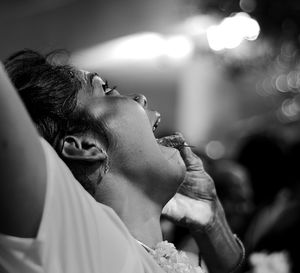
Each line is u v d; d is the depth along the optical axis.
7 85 1.48
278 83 6.33
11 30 6.72
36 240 1.54
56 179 1.59
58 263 1.58
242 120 7.29
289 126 5.41
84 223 1.64
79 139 1.92
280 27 5.22
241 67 5.67
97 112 1.94
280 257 3.49
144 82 6.31
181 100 6.62
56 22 6.52
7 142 1.48
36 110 1.92
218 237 2.33
